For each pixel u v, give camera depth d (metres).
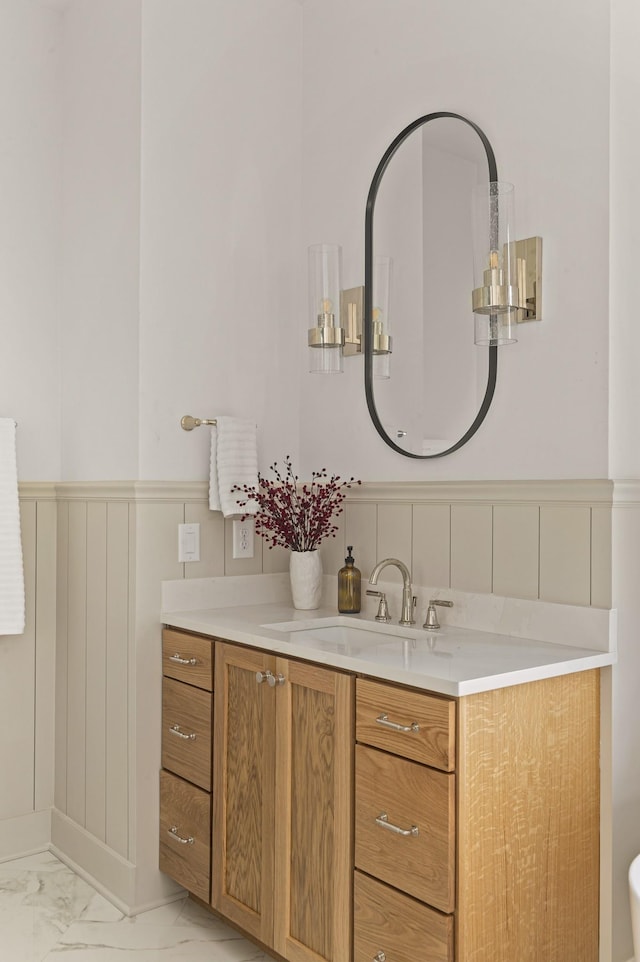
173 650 2.33
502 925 1.60
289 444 2.72
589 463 1.89
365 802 1.70
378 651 1.82
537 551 1.98
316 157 2.71
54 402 2.79
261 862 1.99
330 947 1.79
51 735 2.76
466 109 2.20
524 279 2.03
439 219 2.25
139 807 2.33
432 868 1.55
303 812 1.87
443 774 1.53
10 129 2.70
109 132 2.51
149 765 2.36
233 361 2.57
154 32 2.39
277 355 2.69
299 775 1.89
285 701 1.93
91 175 2.61
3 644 2.67
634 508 1.90
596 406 1.88
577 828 1.78
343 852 1.76
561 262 1.96
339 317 2.41
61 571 2.74
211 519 2.50
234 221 2.58
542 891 1.69
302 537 2.51
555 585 1.94
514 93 2.08
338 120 2.62
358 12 2.55
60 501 2.75
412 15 2.37
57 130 2.80
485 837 1.57
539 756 1.69
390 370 2.40
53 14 2.80
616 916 1.83
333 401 2.61
